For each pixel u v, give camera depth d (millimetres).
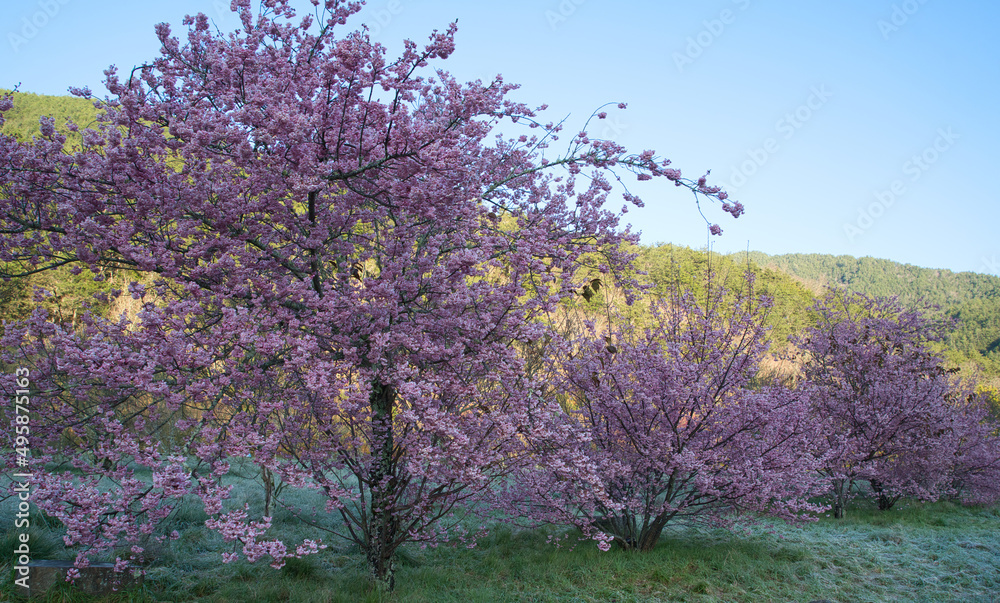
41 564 4160
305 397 4461
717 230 4488
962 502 11117
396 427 4758
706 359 6684
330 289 4555
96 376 3740
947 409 10531
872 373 10172
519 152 6254
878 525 8727
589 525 6336
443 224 5023
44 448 4242
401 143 4023
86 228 3822
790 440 6727
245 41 4586
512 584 5324
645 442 6453
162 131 4016
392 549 4934
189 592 4480
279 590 4598
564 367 6684
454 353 4574
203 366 3662
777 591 5379
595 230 6086
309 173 4027
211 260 4445
